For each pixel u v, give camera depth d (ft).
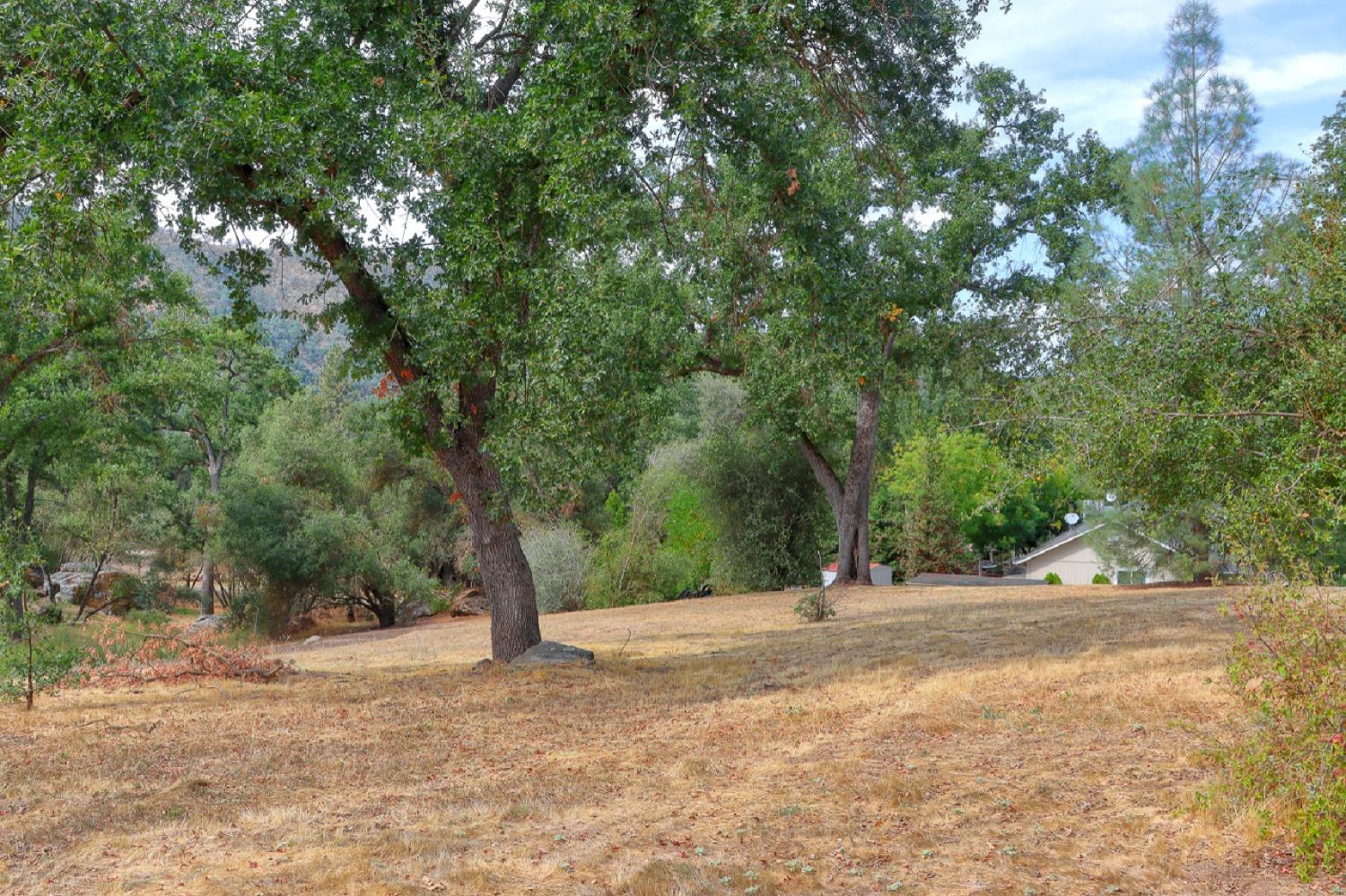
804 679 40.27
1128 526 70.90
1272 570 20.68
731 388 106.63
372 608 134.00
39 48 31.55
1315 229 25.11
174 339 82.84
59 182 31.48
